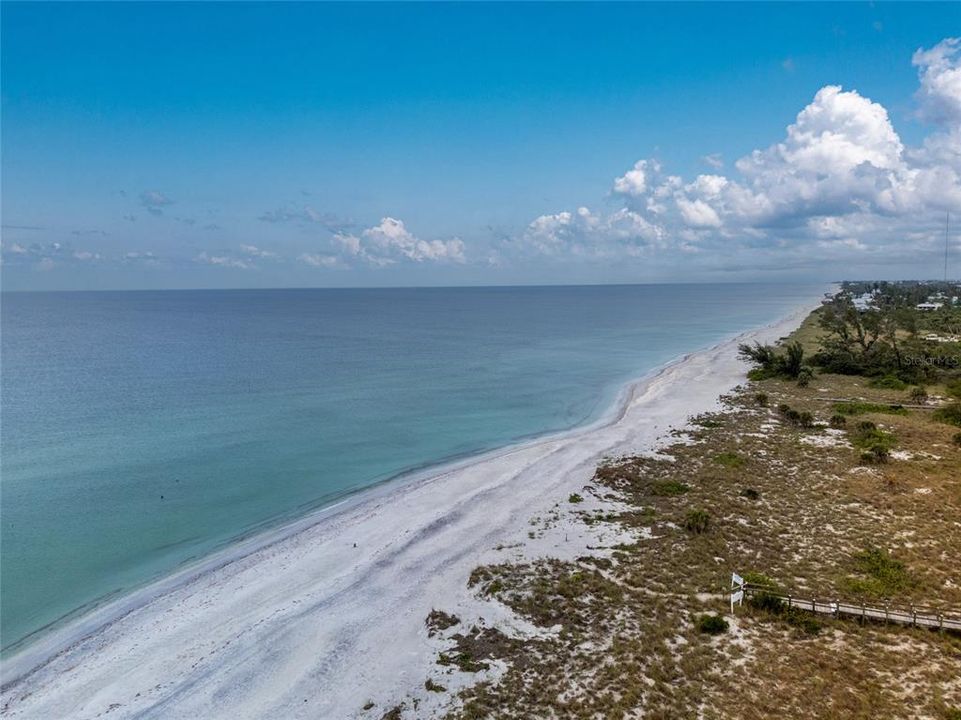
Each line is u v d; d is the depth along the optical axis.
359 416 71.00
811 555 33.38
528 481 47.31
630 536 36.41
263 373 100.94
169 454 55.75
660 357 120.56
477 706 22.47
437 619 28.72
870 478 44.44
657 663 24.45
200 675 25.28
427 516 41.34
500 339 158.38
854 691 22.66
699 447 53.69
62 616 30.06
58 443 59.00
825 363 92.81
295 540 38.28
